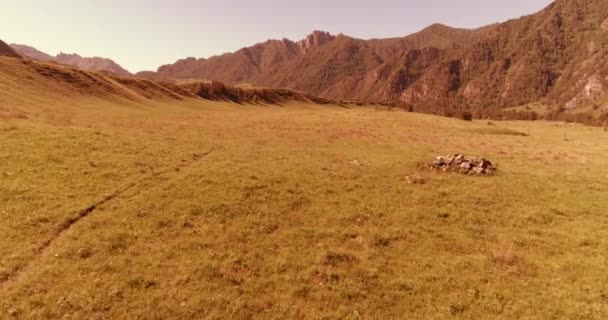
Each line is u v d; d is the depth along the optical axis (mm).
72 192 19875
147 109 84750
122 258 14266
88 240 15352
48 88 69938
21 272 13000
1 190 18734
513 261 15789
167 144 34938
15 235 15141
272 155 35219
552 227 19672
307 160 34219
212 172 26031
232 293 12688
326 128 68375
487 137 67875
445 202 23062
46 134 30062
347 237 17719
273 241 16781
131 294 12234
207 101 148250
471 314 12133
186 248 15477
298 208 21141
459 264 15406
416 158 39969
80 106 65312
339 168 31281
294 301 12570
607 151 52500
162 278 13258
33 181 20438
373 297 13016
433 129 76125
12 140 26734
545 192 25906
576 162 41281
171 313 11508
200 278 13430
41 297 11711
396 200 23250
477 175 30578
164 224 17453
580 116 194750
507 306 12539
